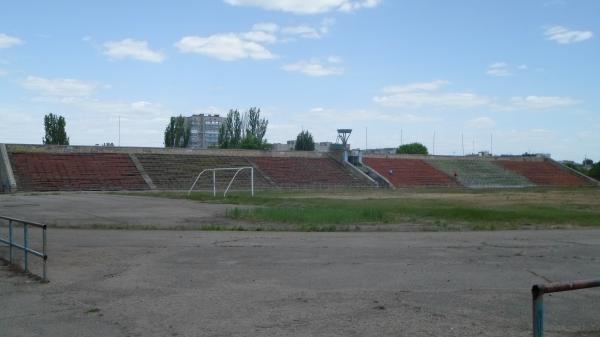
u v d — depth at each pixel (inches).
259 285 493.7
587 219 1238.9
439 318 378.9
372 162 4350.4
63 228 1033.5
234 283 502.9
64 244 784.3
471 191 3208.7
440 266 598.2
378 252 708.0
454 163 4768.7
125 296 448.8
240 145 5073.8
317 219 1204.5
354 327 355.6
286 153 4057.6
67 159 3075.8
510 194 2751.0
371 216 1267.2
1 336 335.3
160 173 3228.3
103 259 644.1
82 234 924.6
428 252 709.9
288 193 2773.1
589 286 214.7
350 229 1040.2
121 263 615.5
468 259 649.6
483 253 702.5
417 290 473.1
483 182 4360.2
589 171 5078.7
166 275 542.6
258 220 1221.1
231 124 5290.4
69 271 565.0
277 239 857.5
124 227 1054.4
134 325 361.1
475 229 1055.0
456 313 393.7
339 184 3688.5
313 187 3526.1
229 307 410.6
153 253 694.5
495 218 1257.4
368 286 490.0
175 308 407.5
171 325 361.4
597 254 696.4
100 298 441.7
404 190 3346.5
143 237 880.3
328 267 589.9
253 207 1565.0
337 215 1262.3
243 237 885.8
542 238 883.4
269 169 3705.7
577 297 451.2
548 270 573.9
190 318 378.9
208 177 3334.2
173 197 2222.0
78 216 1318.9
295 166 3882.9
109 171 3073.3
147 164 3304.6
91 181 2898.6
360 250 727.1
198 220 1232.8
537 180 4621.1
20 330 349.4
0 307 412.2
